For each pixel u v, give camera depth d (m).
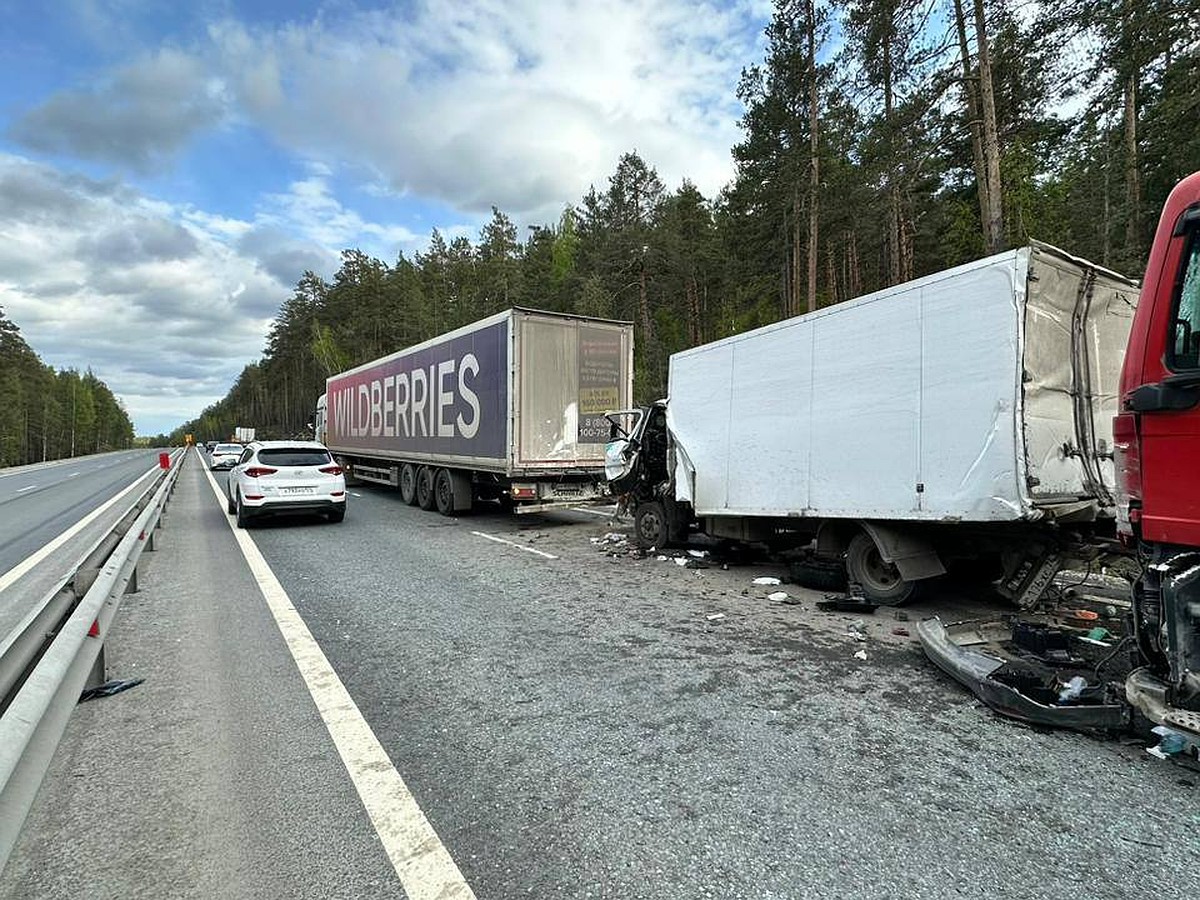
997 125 14.80
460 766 3.18
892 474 5.82
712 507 8.03
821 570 6.88
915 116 15.53
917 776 3.06
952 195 29.45
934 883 2.30
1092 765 3.15
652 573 7.98
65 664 2.82
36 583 7.46
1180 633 2.95
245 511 11.49
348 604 6.37
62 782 3.04
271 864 2.43
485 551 9.52
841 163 21.19
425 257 63.38
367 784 3.01
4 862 1.83
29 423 85.06
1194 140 14.70
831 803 2.84
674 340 41.47
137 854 2.49
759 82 23.02
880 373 5.94
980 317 5.12
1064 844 2.52
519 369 11.39
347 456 21.75
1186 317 2.96
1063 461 5.09
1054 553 5.32
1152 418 3.06
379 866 2.41
